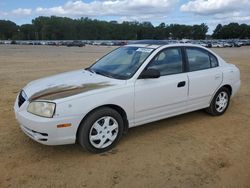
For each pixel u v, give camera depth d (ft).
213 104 18.97
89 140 13.35
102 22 505.25
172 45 16.72
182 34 457.27
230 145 14.92
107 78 14.94
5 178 11.61
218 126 17.65
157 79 15.48
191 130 16.93
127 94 14.20
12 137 15.49
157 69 15.65
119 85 14.14
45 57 83.51
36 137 12.78
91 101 13.06
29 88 14.69
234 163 13.00
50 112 12.38
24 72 43.29
